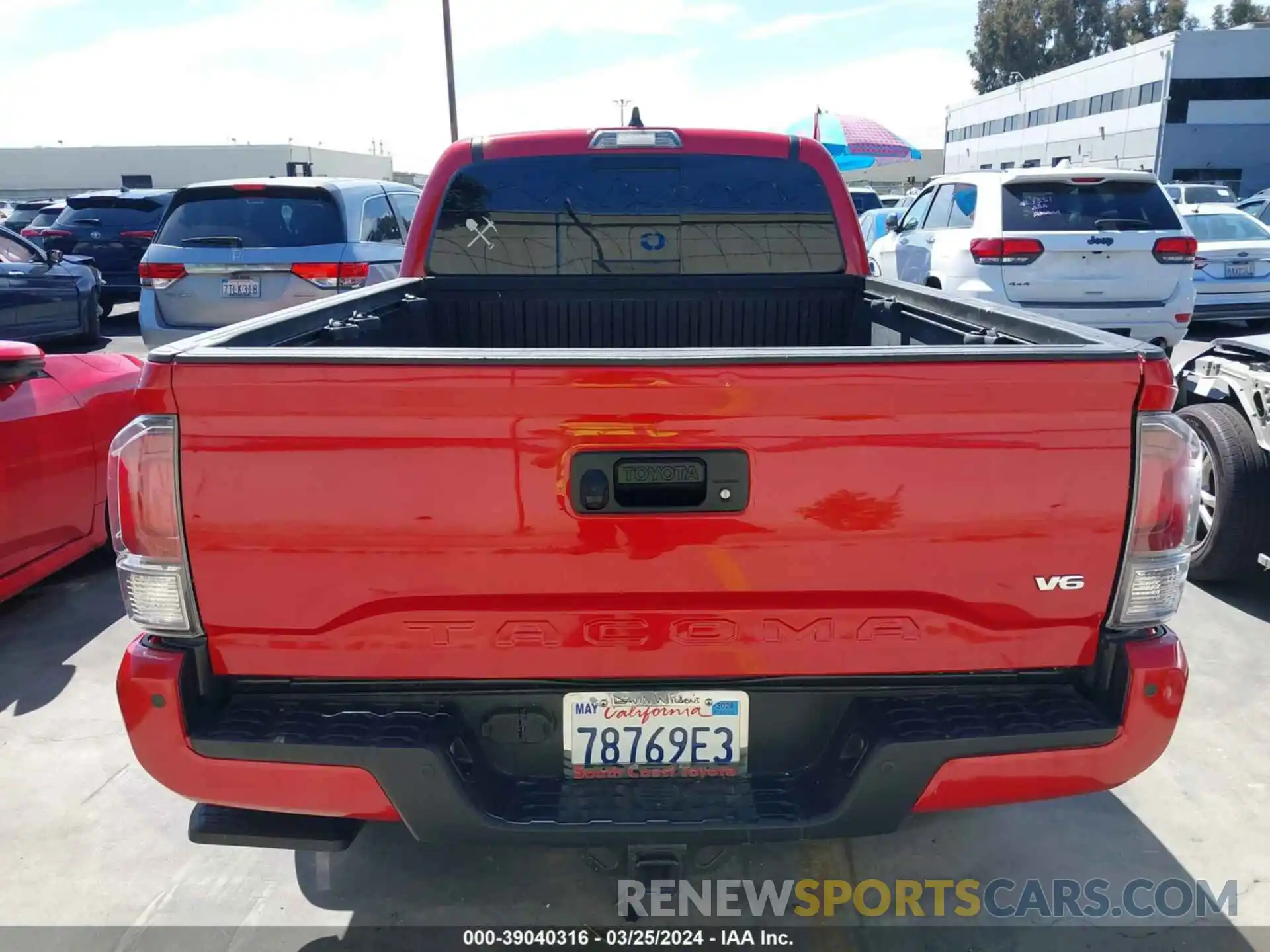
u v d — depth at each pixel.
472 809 1.91
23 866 2.74
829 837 1.97
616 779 2.02
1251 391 4.20
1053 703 1.99
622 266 3.70
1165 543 1.90
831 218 3.68
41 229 13.61
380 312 3.15
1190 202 17.17
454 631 1.90
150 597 1.88
